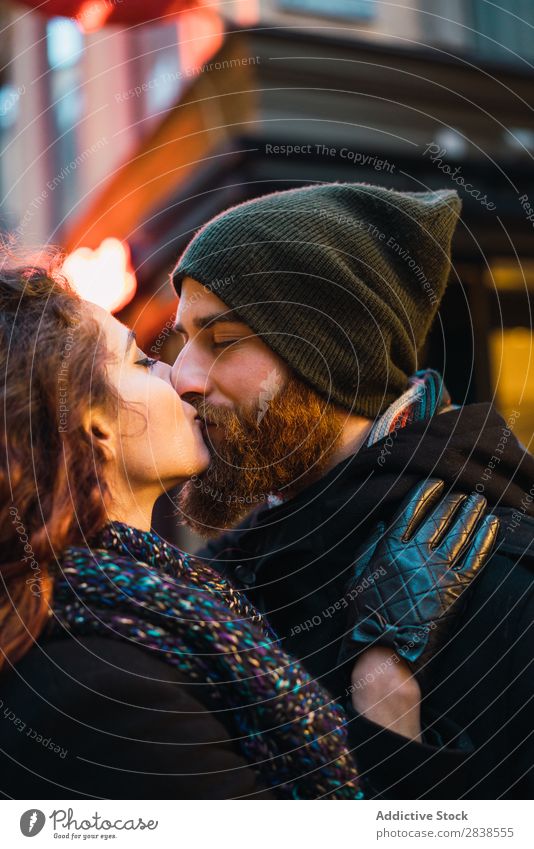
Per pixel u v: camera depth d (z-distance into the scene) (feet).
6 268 3.34
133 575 2.96
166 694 2.72
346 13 14.70
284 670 3.07
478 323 14.60
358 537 4.11
